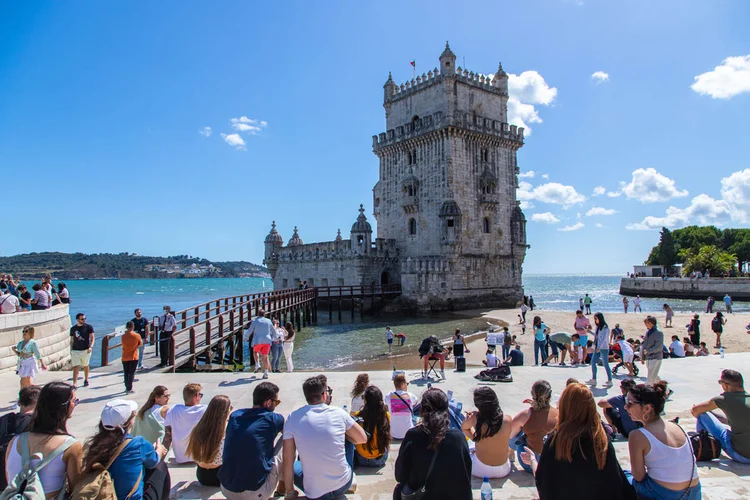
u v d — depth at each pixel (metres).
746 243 110.69
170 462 10.13
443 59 59.00
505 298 62.19
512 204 64.50
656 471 6.89
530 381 17.28
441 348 18.05
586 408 6.36
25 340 15.27
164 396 9.12
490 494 7.39
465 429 8.98
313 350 36.34
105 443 6.37
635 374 18.30
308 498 7.69
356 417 9.84
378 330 45.69
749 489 8.32
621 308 75.44
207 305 27.31
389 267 63.94
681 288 91.56
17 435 6.36
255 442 7.66
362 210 62.09
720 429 9.97
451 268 56.84
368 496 8.32
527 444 9.20
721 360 20.69
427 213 60.00
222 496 8.47
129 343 16.30
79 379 18.31
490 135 60.69
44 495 5.87
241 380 17.70
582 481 6.15
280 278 78.25
